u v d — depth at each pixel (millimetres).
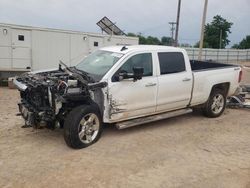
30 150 5934
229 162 5676
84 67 7156
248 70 29281
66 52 16141
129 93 6559
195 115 8930
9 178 4836
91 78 6289
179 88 7492
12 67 14789
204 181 4906
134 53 6781
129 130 7285
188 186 4734
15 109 9086
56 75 6684
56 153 5816
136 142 6516
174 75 7383
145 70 6910
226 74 8680
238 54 65500
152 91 6945
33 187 4582
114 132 7082
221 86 8781
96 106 6215
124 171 5164
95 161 5516
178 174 5117
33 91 6156
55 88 5852
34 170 5117
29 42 15039
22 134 6809
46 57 15570
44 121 5988
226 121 8438
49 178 4859
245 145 6594
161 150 6129
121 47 7191
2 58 14523
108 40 17547
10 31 14539
